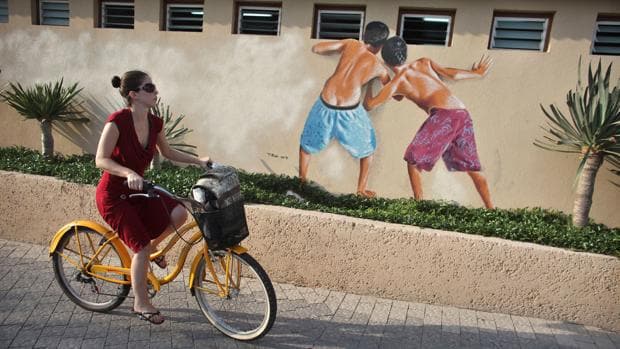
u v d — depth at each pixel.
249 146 5.17
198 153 5.32
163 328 3.04
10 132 5.87
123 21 5.52
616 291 3.25
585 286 3.30
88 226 3.06
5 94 5.78
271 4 5.01
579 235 3.53
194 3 5.22
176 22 5.36
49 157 5.23
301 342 2.98
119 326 3.03
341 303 3.54
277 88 5.01
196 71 5.21
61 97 5.32
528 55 4.37
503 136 4.52
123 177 2.75
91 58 5.49
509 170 4.54
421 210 4.40
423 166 4.73
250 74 5.06
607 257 3.26
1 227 4.45
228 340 2.96
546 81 4.37
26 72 5.70
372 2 4.62
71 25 5.49
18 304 3.22
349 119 4.84
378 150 4.81
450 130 4.61
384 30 4.63
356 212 3.89
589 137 3.69
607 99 3.67
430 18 4.66
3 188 4.38
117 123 2.65
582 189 3.85
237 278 2.87
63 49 5.55
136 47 5.34
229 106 5.17
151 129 2.84
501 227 3.66
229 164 5.27
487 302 3.47
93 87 5.53
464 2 4.43
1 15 5.82
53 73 5.62
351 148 4.88
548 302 3.38
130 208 2.83
